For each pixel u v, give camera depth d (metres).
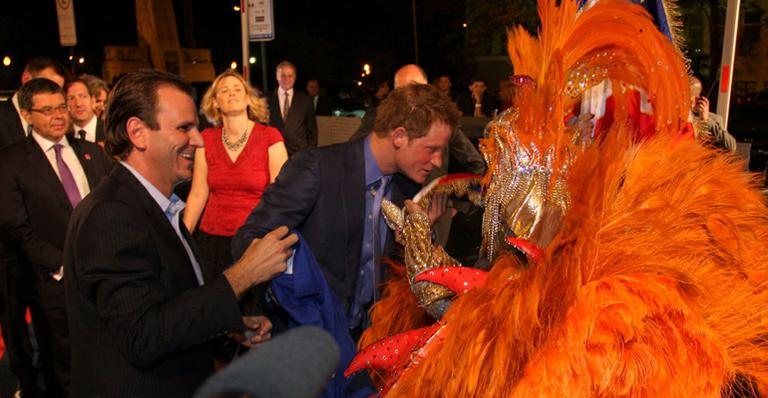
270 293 2.56
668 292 1.91
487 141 2.36
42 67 6.09
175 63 21.94
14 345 4.33
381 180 2.71
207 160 4.85
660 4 2.71
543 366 1.85
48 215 4.07
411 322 2.58
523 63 2.40
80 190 4.26
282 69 9.34
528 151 2.23
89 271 1.94
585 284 1.95
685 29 14.91
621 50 2.29
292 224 2.67
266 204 2.70
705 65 14.75
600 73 2.28
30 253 4.04
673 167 2.17
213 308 2.00
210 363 2.25
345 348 2.48
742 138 10.79
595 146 2.19
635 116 2.44
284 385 0.75
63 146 4.23
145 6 21.20
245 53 7.91
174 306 1.97
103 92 6.66
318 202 2.69
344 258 2.73
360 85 17.27
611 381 1.82
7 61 19.84
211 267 4.91
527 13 19.19
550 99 2.21
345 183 2.67
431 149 2.56
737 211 2.22
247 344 2.46
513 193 2.23
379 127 2.62
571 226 2.07
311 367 0.78
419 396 2.09
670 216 2.07
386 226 2.77
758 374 2.05
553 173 2.19
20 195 4.05
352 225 2.70
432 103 2.53
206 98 4.86
